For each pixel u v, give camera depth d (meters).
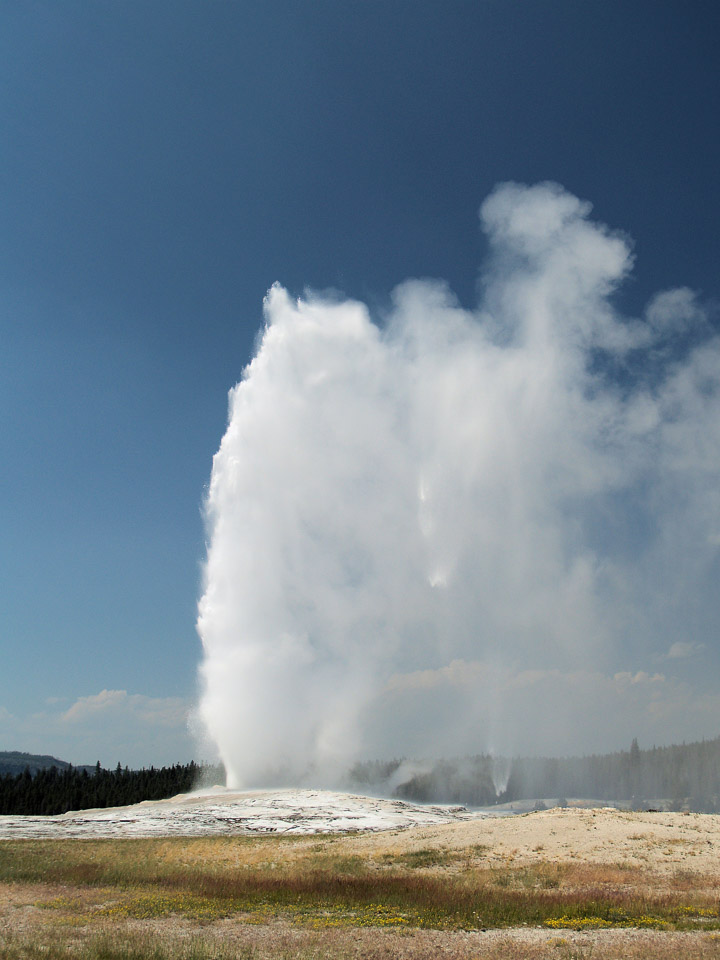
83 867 41.09
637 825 49.69
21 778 166.62
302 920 29.59
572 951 24.38
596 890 35.25
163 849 49.88
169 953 23.23
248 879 38.12
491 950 24.69
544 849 44.69
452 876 39.25
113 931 26.88
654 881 36.94
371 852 47.31
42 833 61.31
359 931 27.53
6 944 24.27
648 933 27.11
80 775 178.88
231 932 27.28
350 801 81.88
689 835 46.56
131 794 157.38
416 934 27.12
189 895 34.28
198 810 76.00
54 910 30.84
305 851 48.75
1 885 36.12
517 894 34.22
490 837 49.09
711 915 30.02
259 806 77.62
